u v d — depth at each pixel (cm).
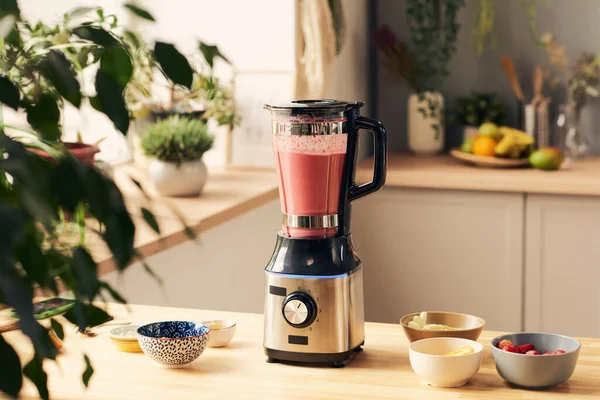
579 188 297
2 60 65
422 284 324
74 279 65
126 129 59
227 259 287
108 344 145
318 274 133
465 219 315
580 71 350
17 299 49
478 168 329
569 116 350
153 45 62
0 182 62
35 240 61
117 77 64
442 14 367
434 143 360
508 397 120
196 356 134
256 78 296
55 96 68
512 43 368
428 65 361
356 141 138
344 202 138
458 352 128
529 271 310
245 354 141
